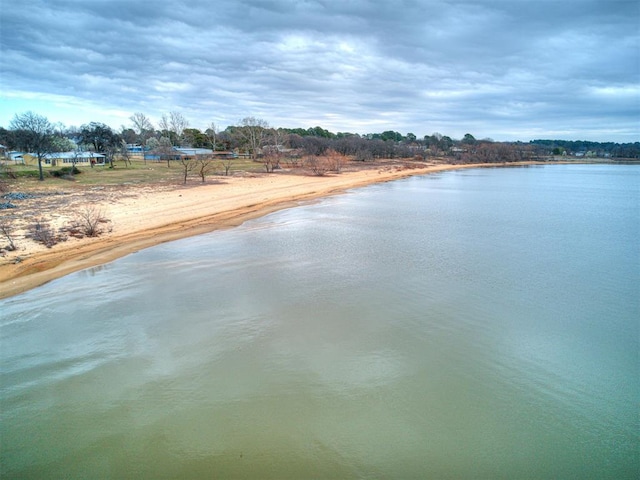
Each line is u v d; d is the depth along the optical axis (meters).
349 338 10.97
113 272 15.96
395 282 15.21
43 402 8.34
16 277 15.34
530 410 8.30
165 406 8.26
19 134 59.25
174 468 6.82
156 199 33.66
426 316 12.38
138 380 9.07
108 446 7.25
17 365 9.64
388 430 7.68
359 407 8.28
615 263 18.05
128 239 20.91
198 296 13.66
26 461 6.94
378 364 9.77
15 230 21.52
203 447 7.25
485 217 29.58
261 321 11.88
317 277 15.64
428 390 8.84
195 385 8.91
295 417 7.98
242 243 20.67
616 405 8.52
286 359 9.91
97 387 8.83
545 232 24.53
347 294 13.95
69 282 14.87
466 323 11.97
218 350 10.30
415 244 21.02
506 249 20.30
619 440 7.55
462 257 18.70
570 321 12.27
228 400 8.44
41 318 12.01
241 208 30.91
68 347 10.44
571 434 7.67
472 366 9.78
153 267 16.61
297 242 21.03
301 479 6.62
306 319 12.03
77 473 6.71
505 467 6.93
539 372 9.63
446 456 7.12
